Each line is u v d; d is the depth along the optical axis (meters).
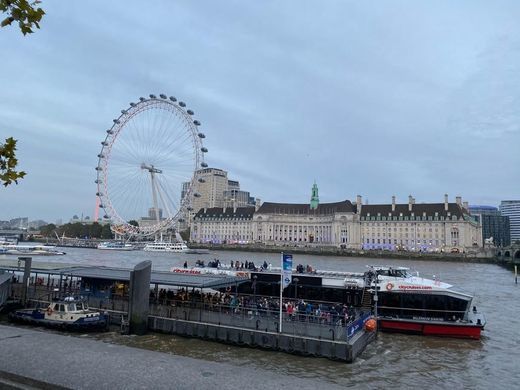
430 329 42.59
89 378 10.84
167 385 10.56
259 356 34.38
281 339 35.34
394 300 45.34
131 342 37.38
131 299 40.12
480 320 44.16
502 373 32.97
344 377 30.56
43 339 14.58
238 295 48.31
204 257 184.75
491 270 148.25
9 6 7.12
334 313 39.84
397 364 34.09
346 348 33.41
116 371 11.41
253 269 55.91
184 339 38.72
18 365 11.64
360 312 41.66
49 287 51.31
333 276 50.88
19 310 44.69
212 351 35.50
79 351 13.16
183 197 133.25
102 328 40.94
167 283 41.94
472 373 32.78
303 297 48.41
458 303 44.00
